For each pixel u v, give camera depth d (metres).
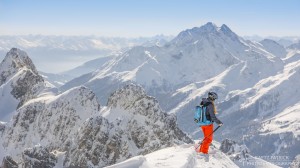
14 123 145.38
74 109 133.88
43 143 132.38
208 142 23.34
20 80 174.50
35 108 145.88
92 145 102.38
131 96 117.62
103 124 105.31
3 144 142.25
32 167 99.38
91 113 131.62
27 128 141.75
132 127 108.62
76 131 120.19
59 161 104.94
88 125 106.00
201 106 23.20
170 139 104.88
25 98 168.25
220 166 22.52
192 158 22.08
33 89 168.88
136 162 20.66
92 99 136.50
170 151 23.84
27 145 135.75
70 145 112.94
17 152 135.50
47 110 141.00
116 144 102.50
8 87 173.38
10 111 166.25
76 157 103.06
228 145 158.88
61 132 130.50
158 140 104.44
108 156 101.06
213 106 22.98
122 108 117.19
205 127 23.20
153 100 113.00
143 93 117.00
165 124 107.81
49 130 134.88
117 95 122.06
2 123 150.00
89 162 99.88
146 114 110.75
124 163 20.77
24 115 144.88
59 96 143.12
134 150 103.25
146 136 105.69
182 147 24.69
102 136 102.94
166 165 20.28
